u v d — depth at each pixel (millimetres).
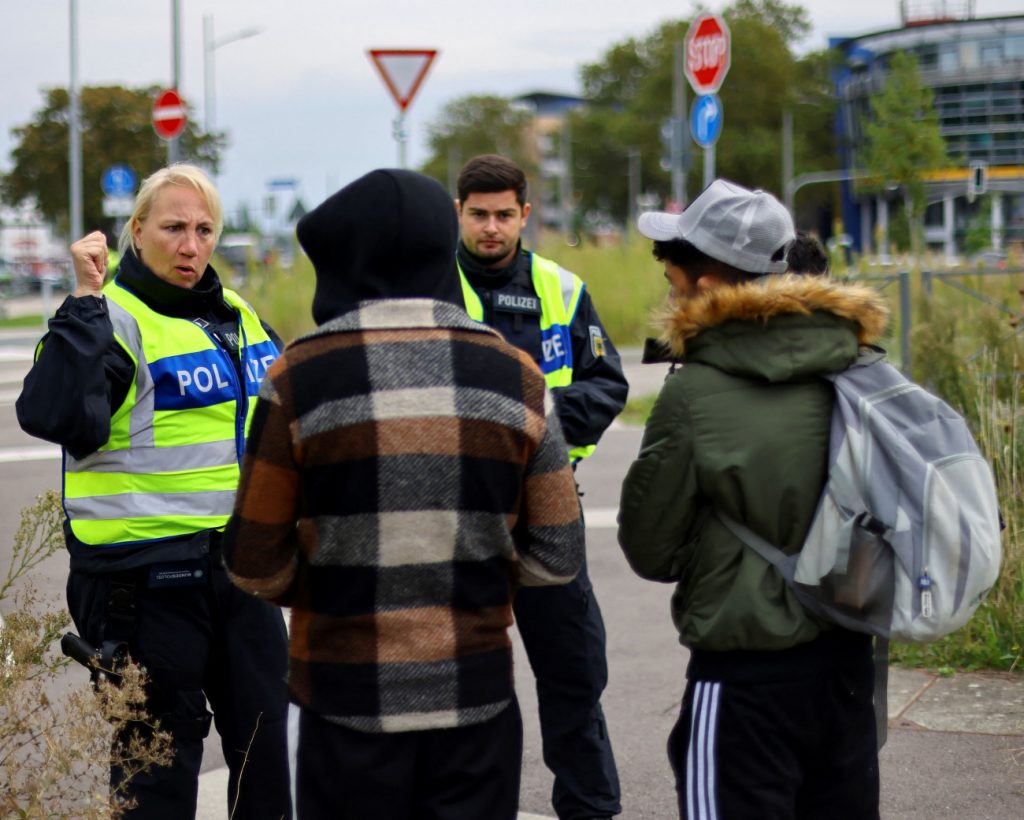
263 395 2439
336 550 2408
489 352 2477
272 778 3547
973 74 71250
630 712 5242
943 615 2588
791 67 76500
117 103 31875
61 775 2988
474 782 2475
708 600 2746
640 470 2768
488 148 100438
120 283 3568
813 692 2725
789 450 2689
